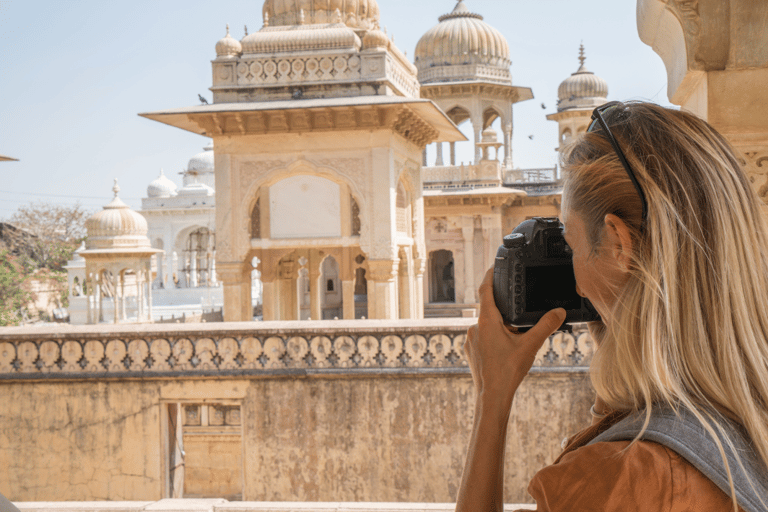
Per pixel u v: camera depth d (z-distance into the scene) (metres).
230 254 10.71
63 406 6.24
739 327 0.61
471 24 22.41
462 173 21.47
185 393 6.12
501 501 0.79
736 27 2.20
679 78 2.46
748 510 0.53
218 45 10.75
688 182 0.65
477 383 0.83
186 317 23.52
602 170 0.70
